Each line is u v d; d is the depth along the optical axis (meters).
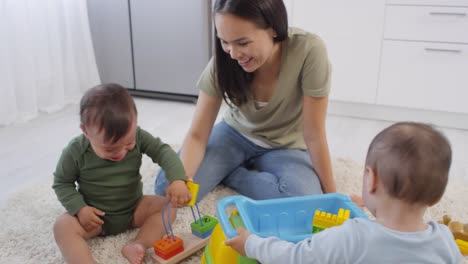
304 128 1.33
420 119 2.35
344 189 1.52
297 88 1.34
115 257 1.14
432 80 2.23
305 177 1.33
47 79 2.45
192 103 2.66
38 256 1.16
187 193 1.13
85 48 2.71
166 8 2.56
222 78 1.29
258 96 1.38
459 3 2.07
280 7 1.12
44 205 1.40
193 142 1.37
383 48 2.26
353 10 2.25
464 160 1.86
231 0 1.05
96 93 1.08
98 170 1.16
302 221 1.11
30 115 2.34
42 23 2.38
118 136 1.06
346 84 2.38
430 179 0.76
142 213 1.25
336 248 0.79
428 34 2.16
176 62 2.64
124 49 2.73
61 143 2.02
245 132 1.48
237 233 0.93
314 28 2.34
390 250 0.76
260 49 1.12
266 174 1.40
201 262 1.10
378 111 2.40
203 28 2.52
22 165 1.78
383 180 0.79
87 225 1.12
